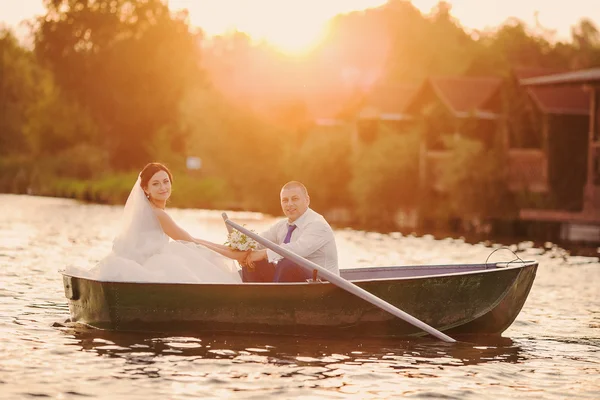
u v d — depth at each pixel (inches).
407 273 359.6
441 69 2220.7
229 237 320.5
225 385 238.1
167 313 307.6
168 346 285.7
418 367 265.0
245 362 265.4
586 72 1076.5
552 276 521.7
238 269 338.0
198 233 843.4
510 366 269.3
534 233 966.4
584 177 1159.0
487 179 1093.8
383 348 292.8
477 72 2050.9
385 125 1339.8
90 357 267.3
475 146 1114.1
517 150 1162.0
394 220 1230.9
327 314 307.9
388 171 1226.0
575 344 307.3
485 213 1082.1
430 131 1229.7
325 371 256.8
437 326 315.3
